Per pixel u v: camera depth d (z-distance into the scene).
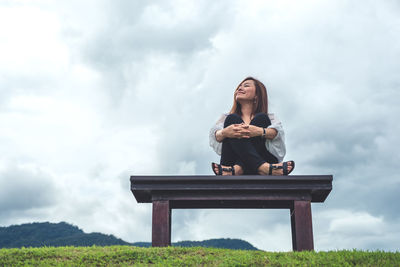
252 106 10.24
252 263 7.59
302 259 7.73
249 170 9.35
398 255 7.94
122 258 7.93
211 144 9.98
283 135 9.47
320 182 8.48
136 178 8.52
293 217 9.45
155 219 8.46
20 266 7.54
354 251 8.23
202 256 8.05
